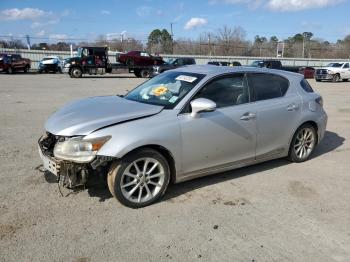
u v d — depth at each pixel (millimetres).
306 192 4898
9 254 3293
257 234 3777
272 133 5469
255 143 5273
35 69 42625
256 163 5469
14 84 21266
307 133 6105
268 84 5547
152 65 34312
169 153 4398
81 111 4547
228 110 4910
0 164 5578
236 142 5016
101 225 3836
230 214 4188
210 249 3479
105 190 4664
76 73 30641
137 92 5336
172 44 67250
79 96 15227
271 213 4254
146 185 4312
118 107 4605
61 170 4055
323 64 60781
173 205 4363
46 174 5121
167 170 4422
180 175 4594
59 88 19203
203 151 4688
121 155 4008
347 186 5160
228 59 55906
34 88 18781
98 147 3965
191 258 3326
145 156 4215
